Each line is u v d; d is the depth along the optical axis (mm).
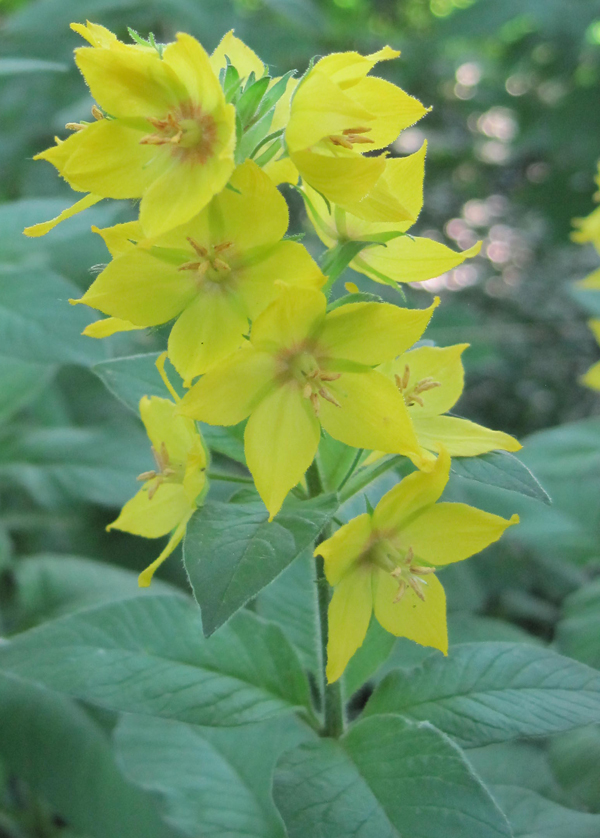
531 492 194
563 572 379
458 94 706
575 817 243
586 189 614
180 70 182
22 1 600
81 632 218
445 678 214
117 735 255
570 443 345
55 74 418
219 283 189
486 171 728
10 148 419
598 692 208
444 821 191
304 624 242
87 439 325
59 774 255
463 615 297
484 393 597
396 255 203
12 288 249
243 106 185
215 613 176
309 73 183
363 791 197
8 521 338
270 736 256
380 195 186
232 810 242
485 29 543
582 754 245
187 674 214
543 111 627
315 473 204
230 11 431
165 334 196
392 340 190
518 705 208
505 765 260
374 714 213
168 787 245
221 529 185
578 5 542
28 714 260
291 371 192
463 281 677
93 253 334
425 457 193
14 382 308
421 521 201
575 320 643
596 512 322
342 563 198
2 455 321
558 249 703
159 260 187
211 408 189
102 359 248
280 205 182
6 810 291
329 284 198
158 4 414
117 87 182
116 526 211
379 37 682
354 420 193
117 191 184
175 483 209
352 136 190
